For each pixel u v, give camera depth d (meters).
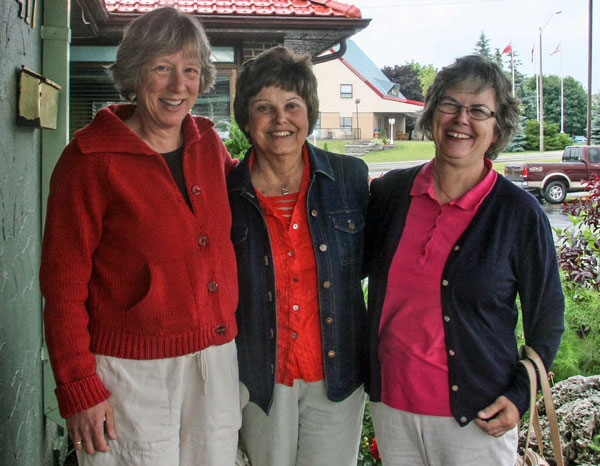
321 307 2.06
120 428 1.81
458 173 1.92
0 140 2.18
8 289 2.27
